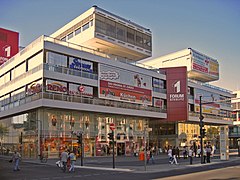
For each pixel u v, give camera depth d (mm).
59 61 43594
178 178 18203
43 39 42344
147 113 55781
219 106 76875
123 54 60844
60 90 42875
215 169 24547
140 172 23453
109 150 51000
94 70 47906
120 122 53969
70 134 45906
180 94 60188
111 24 54656
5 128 52500
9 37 68562
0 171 24469
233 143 104250
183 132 69188
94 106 46562
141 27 60812
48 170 25453
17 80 48406
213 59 80500
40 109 43156
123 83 51594
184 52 74125
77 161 37531
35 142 43312
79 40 54500
